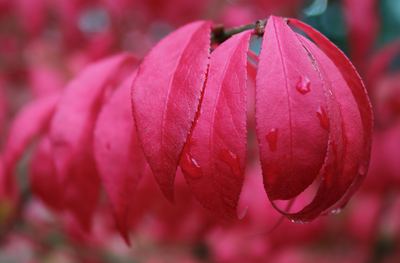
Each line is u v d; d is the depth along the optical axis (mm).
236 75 163
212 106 163
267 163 155
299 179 156
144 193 225
